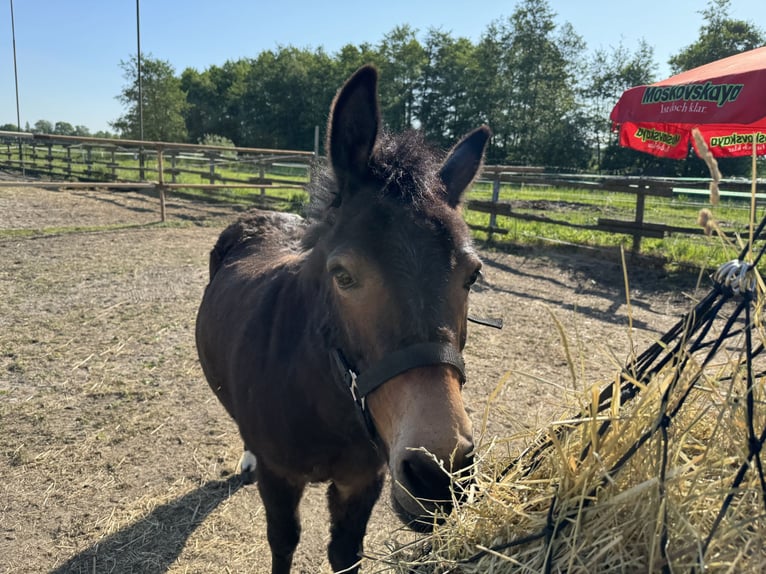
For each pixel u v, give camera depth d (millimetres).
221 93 73312
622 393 1609
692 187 10117
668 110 5297
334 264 1662
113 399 4371
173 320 6117
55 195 16266
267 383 2176
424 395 1535
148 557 2859
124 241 9984
